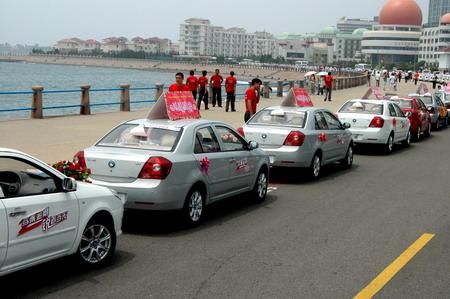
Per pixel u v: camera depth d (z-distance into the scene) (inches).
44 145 614.9
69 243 253.0
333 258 295.1
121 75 5585.6
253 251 306.3
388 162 673.0
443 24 7539.4
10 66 7672.2
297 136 507.5
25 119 848.9
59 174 253.4
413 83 3129.9
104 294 238.5
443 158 714.2
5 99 1886.1
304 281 258.8
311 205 430.3
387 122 729.6
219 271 271.7
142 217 380.5
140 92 2452.0
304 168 520.1
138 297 235.8
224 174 381.1
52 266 275.1
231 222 372.5
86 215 260.5
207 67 7288.4
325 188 501.7
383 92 2106.3
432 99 1111.6
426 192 488.7
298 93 632.4
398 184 527.2
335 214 400.2
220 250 307.6
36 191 241.0
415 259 295.6
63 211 247.6
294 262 287.4
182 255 297.4
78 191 259.8
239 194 445.4
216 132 388.2
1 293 237.6
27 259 232.2
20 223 227.0
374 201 448.1
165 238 330.6
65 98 1982.0
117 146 353.7
